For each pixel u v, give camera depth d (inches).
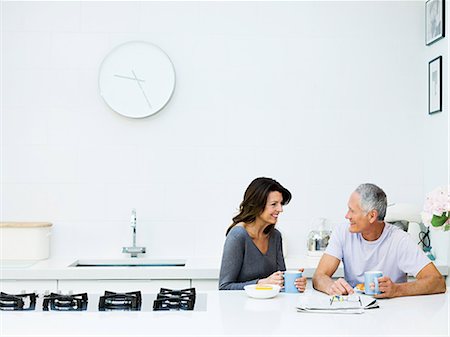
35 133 155.1
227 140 157.6
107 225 155.6
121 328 77.2
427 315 86.4
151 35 157.5
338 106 159.5
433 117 154.9
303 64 159.2
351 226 111.2
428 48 158.2
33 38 155.5
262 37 158.9
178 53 157.6
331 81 159.5
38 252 146.4
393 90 160.2
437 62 150.9
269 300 96.3
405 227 150.6
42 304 93.4
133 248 151.3
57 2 156.0
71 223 155.1
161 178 156.6
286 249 153.1
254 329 77.5
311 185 158.6
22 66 155.2
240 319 82.9
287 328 78.2
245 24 158.7
